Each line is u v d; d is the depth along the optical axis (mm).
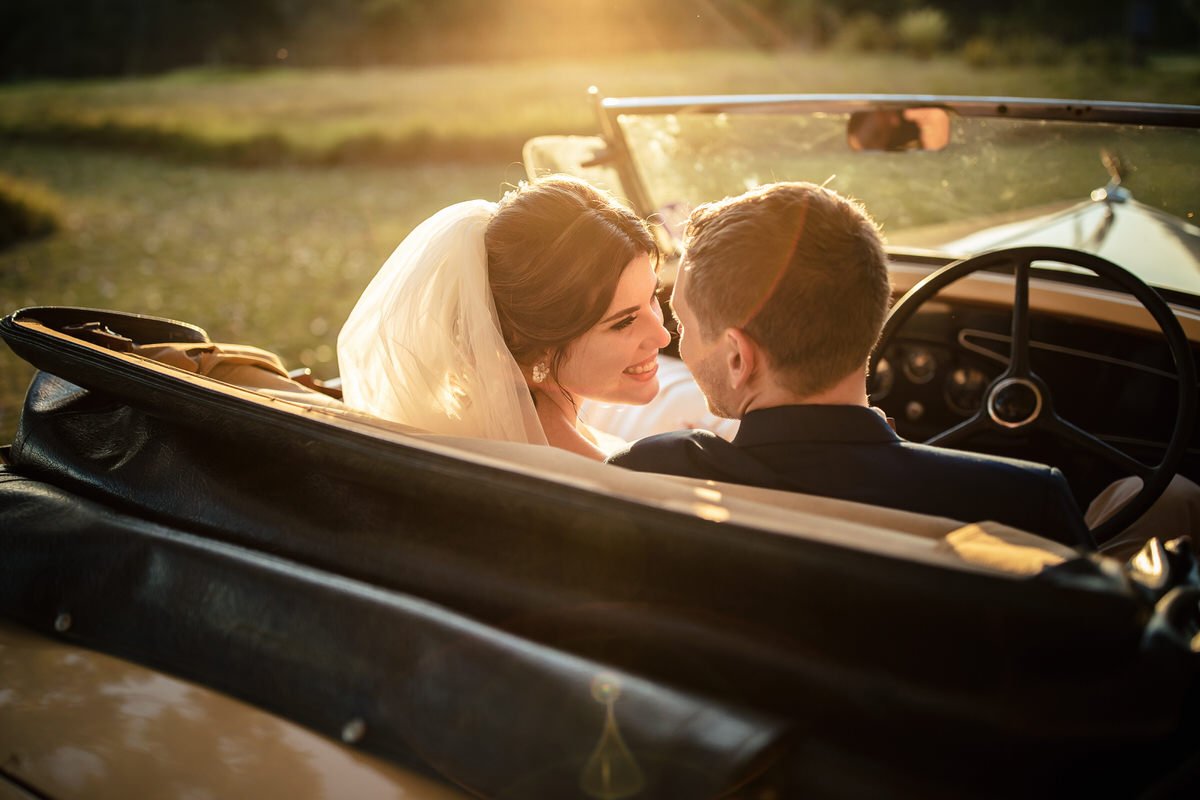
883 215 2336
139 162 17594
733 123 2287
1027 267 1713
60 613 1032
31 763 860
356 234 10883
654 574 840
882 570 722
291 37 36188
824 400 1137
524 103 21438
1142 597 736
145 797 818
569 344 1390
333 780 824
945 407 2174
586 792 730
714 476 1116
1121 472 2043
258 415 1005
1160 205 2127
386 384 1423
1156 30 25953
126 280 8609
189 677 940
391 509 980
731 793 743
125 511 1120
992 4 27984
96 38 35375
